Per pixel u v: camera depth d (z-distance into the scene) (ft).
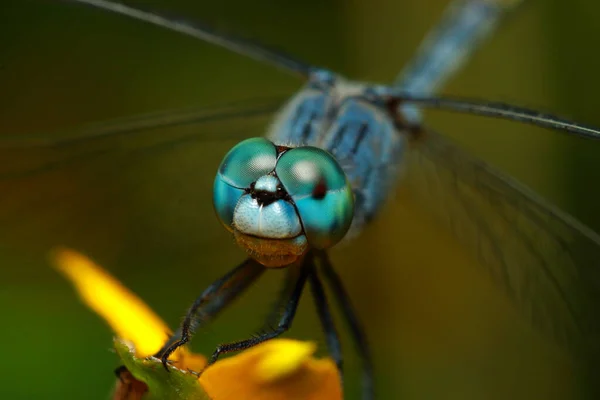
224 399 0.41
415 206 0.52
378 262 0.55
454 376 0.55
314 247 0.44
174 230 0.51
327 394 0.42
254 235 0.44
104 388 0.52
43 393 0.52
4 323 0.52
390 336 0.56
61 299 0.52
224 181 0.44
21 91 0.57
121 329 0.42
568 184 0.56
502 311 0.56
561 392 0.55
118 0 0.48
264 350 0.42
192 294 0.52
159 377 0.41
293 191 0.44
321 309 0.46
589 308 0.49
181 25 0.49
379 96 0.49
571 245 0.49
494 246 0.51
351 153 0.47
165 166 0.51
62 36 0.58
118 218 0.51
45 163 0.50
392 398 0.55
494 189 0.51
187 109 0.50
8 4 0.58
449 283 0.56
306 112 0.48
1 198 0.50
